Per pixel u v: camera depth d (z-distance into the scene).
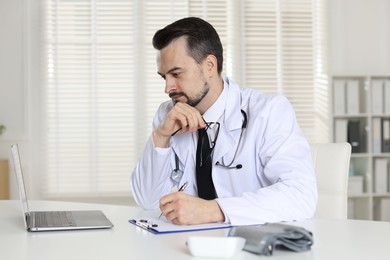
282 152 1.89
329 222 1.72
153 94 5.08
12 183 4.92
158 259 1.27
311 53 5.25
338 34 5.25
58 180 4.97
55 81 4.98
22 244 1.47
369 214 4.74
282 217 1.70
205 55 1.95
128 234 1.56
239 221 1.64
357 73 4.78
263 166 1.98
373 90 4.80
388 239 1.47
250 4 5.19
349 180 4.75
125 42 5.04
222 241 1.27
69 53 4.99
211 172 2.02
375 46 5.29
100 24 5.02
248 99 2.09
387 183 4.81
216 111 2.03
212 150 2.02
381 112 4.80
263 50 5.21
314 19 5.24
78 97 5.00
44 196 4.97
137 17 5.05
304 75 5.25
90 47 5.01
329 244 1.41
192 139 2.08
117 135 5.04
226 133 2.01
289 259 1.26
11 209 2.13
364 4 5.27
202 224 1.65
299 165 1.85
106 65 5.03
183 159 2.08
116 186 5.02
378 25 5.29
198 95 1.96
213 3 5.14
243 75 5.19
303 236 1.33
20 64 4.93
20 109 4.93
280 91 5.22
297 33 5.23
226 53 5.16
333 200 2.15
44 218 1.83
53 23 4.96
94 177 5.00
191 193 2.10
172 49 1.92
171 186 2.13
